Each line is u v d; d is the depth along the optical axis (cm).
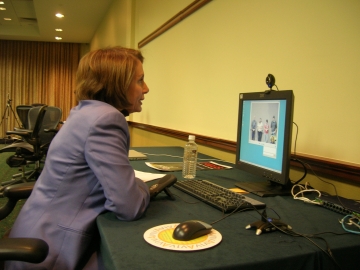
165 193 117
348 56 126
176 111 307
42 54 845
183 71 289
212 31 237
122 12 496
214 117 234
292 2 156
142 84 109
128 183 86
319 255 71
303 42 149
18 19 709
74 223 86
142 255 66
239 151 145
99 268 84
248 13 193
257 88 184
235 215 94
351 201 107
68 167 89
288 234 80
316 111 141
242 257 67
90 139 87
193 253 68
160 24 350
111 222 85
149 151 237
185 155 157
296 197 116
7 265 89
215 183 138
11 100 789
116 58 99
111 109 92
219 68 227
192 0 269
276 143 119
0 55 814
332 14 133
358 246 75
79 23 686
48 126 395
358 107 122
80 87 100
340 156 129
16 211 270
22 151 346
